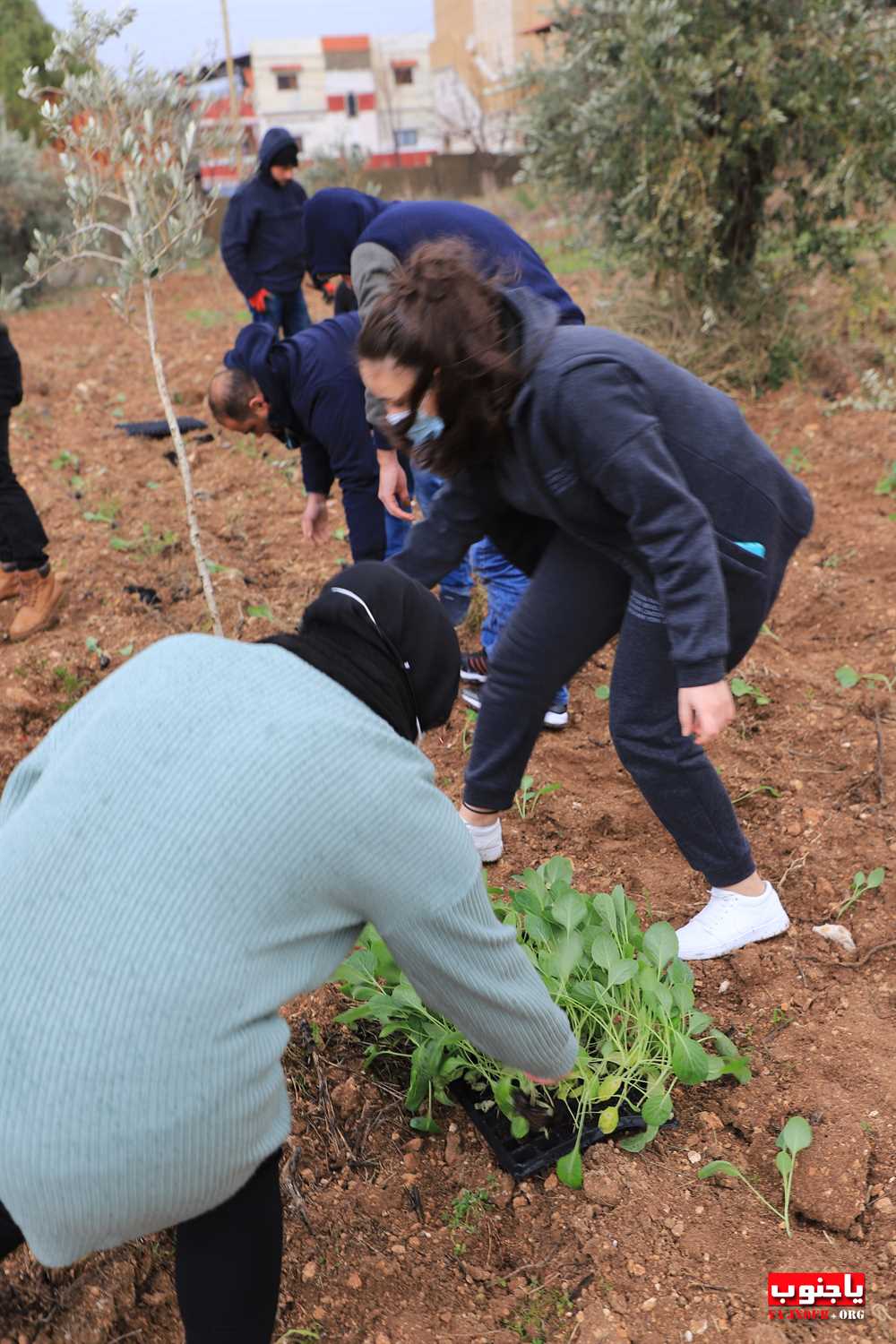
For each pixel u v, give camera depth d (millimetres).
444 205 3062
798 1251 2049
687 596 2012
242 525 5406
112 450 6543
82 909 1321
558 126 6941
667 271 6992
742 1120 2311
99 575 4812
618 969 2289
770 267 7121
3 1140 1320
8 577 4523
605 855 3139
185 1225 1576
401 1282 2064
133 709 1420
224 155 3303
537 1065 1717
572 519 2170
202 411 7332
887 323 7141
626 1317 1951
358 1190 2232
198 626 4418
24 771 1560
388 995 2438
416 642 1609
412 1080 2281
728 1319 1932
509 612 3625
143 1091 1297
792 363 6926
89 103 3072
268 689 1421
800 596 4465
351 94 39406
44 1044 1302
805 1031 2496
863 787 3299
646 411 2018
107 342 9781
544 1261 2078
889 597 4422
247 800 1326
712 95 6480
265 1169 1591
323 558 5004
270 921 1354
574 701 3939
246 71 38875
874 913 2830
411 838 1417
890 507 5219
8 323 11406
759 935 2701
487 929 1538
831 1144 2203
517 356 1967
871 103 6191
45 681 4055
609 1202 2160
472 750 2711
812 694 3803
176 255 3205
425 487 3848
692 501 2006
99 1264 2064
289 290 7246
